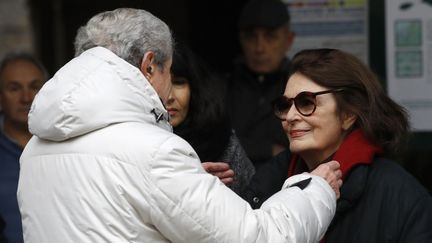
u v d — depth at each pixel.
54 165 3.11
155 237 3.03
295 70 3.56
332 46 5.91
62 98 3.02
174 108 4.23
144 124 3.09
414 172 5.86
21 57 5.48
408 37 5.81
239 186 4.38
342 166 3.44
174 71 4.20
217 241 2.97
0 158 5.27
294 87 3.52
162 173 2.96
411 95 5.83
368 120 3.48
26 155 3.26
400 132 3.54
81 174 3.04
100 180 3.01
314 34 5.93
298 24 5.94
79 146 3.07
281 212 3.06
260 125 5.56
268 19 5.62
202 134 4.29
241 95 5.66
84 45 3.23
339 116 3.50
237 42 7.10
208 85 4.33
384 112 3.53
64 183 3.07
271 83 5.65
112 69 3.09
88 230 3.02
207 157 4.31
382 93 3.55
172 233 2.99
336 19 5.90
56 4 6.78
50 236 3.10
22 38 6.52
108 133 3.04
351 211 3.44
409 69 5.82
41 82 5.46
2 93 5.40
